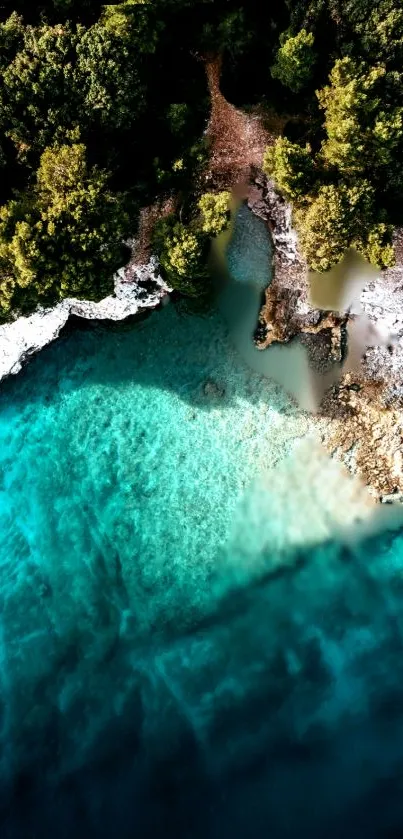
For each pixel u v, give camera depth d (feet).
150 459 97.09
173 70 83.92
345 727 88.38
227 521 96.17
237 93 85.56
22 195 78.02
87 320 95.96
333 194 76.38
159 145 84.89
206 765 86.74
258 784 85.20
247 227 90.94
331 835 81.30
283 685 91.35
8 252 76.43
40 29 72.43
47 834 83.82
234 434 95.76
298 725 88.69
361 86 72.43
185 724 89.45
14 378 98.27
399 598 95.25
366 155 75.82
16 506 99.04
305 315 92.68
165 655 93.61
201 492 96.32
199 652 93.61
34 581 97.09
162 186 87.15
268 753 87.15
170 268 84.74
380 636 93.76
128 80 74.33
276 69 78.54
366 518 95.91
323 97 76.54
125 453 97.50
